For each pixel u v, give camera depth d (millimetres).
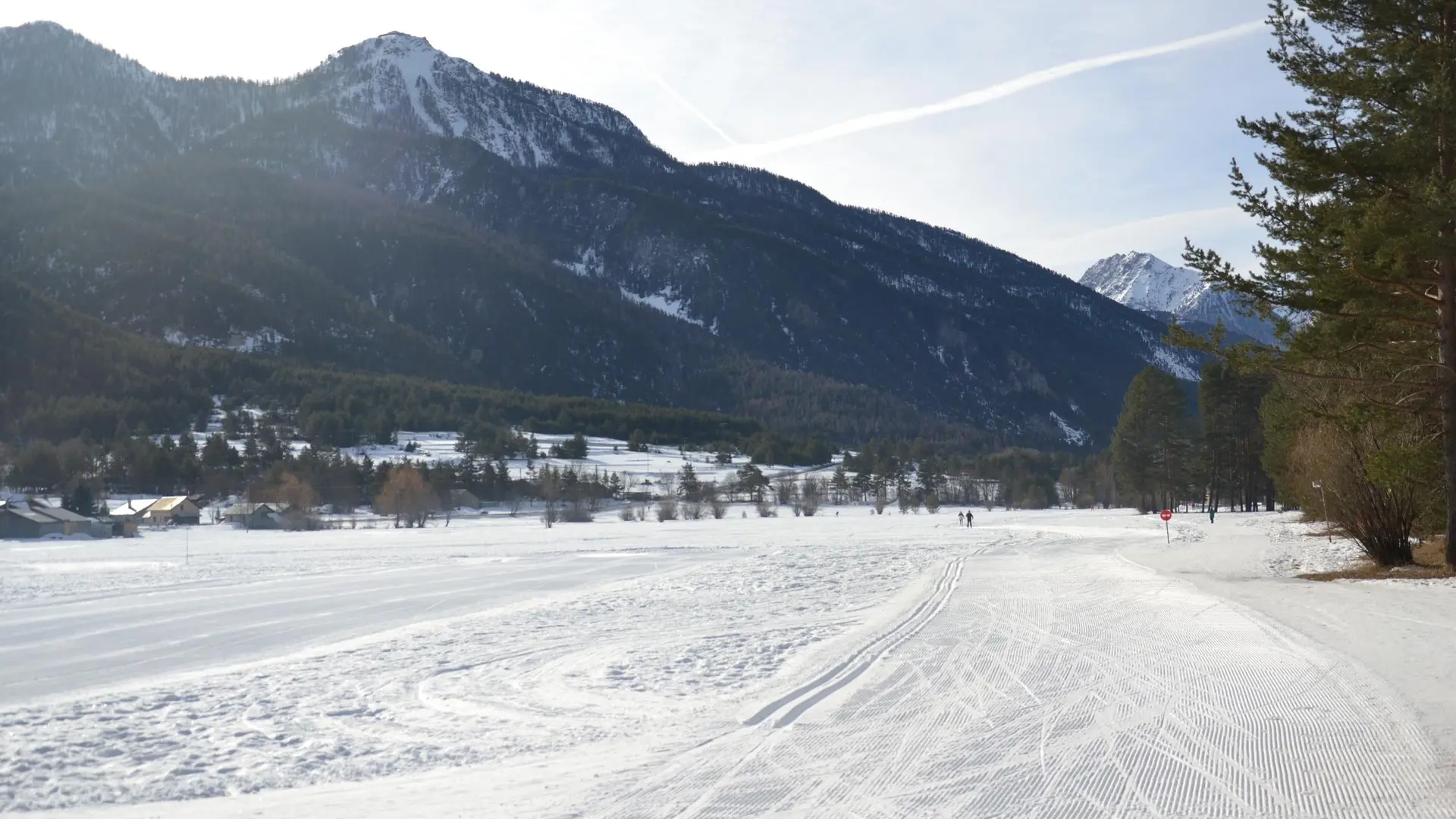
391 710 10516
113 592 28328
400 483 105188
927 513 124125
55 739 9562
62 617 21875
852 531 67875
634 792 7012
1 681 13617
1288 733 8055
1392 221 18656
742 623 17281
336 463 130125
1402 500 23531
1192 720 8625
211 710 10867
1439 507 24953
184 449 141000
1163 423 88062
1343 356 21109
